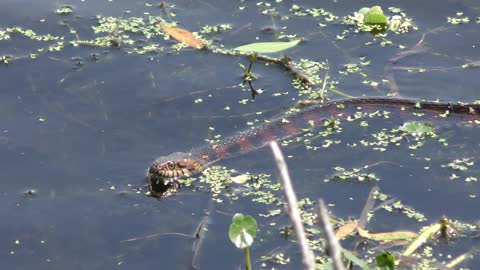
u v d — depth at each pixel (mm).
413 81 10219
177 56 10727
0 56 10680
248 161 9008
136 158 8953
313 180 8555
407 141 9172
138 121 9539
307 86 10141
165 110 9719
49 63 10562
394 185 8406
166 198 8391
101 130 9375
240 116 9641
